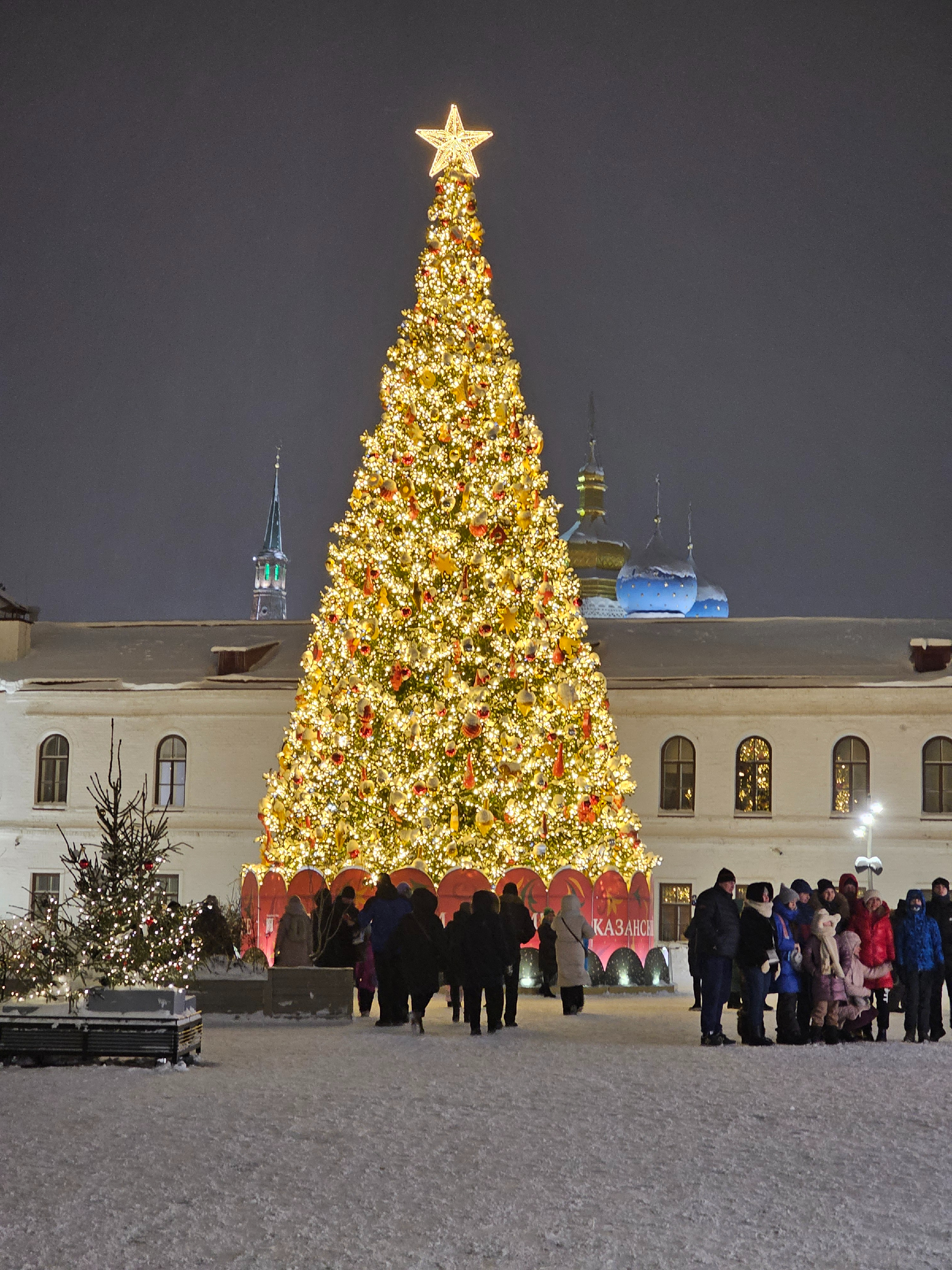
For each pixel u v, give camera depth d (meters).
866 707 47.97
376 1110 14.60
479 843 37.81
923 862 47.16
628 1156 12.49
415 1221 10.22
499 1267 9.15
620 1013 28.22
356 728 37.53
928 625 51.94
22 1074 17.45
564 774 38.25
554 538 39.03
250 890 40.19
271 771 39.81
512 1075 17.33
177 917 22.48
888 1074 17.86
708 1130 13.73
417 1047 20.50
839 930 23.66
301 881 38.38
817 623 52.78
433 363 38.62
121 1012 18.34
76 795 51.88
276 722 50.94
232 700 51.09
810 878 47.91
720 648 51.72
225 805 50.84
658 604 75.94
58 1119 13.96
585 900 38.47
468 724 36.28
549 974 34.16
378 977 24.47
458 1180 11.47
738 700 48.81
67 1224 9.99
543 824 37.75
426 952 22.92
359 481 38.78
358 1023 25.17
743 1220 10.37
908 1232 10.09
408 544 37.81
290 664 52.91
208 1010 24.88
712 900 21.56
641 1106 15.06
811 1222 10.35
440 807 37.47
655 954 37.84
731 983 25.88
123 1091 15.89
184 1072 17.66
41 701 52.38
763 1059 19.33
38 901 23.92
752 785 48.88
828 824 47.91
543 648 37.34
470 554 37.72
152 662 53.81
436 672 37.78
